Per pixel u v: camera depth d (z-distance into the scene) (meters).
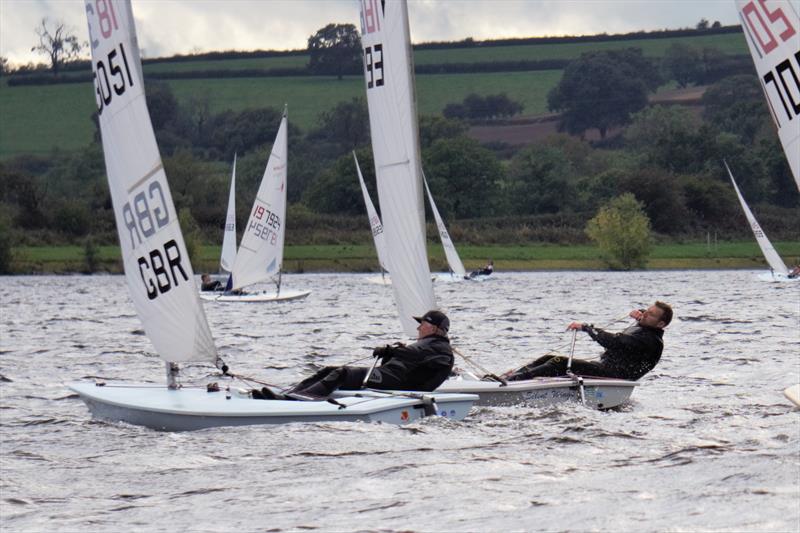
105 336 106.81
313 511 31.20
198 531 29.38
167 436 44.62
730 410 51.69
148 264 48.78
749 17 40.84
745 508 29.67
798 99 39.72
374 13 60.91
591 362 54.50
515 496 32.31
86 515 31.64
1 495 34.56
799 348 86.69
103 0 47.75
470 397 47.34
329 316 137.88
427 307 60.44
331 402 45.94
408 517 30.11
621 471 35.94
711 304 157.88
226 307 157.25
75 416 51.75
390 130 60.72
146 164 47.56
